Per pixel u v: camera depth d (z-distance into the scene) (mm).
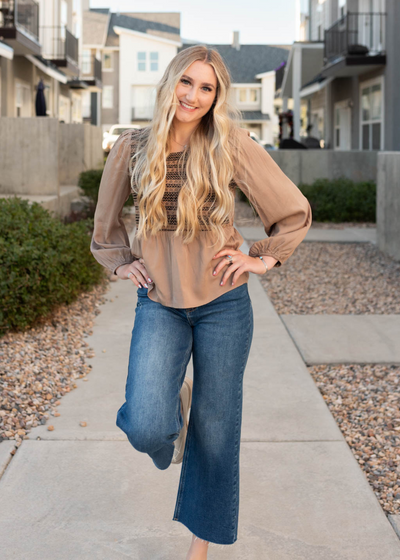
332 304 5980
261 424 3270
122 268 2066
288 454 2943
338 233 10312
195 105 1914
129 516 2426
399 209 7906
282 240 2045
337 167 13508
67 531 2324
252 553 2217
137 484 2658
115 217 2158
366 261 8031
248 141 1995
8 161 9883
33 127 9797
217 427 1995
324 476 2746
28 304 4543
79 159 13344
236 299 1988
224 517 2023
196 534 2039
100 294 6141
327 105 20641
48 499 2529
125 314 5414
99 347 4512
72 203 11469
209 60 1896
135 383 1873
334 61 17141
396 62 14266
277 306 5926
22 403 3410
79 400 3547
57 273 4812
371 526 2385
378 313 5672
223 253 1955
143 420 1816
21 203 6227
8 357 4082
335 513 2465
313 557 2199
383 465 2904
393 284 6750
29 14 18469
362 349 4562
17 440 3018
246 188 2027
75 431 3135
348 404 3637
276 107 48656
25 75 19016
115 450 2955
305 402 3578
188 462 2076
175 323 1961
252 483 2678
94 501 2521
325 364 4301
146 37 43344
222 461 2012
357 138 17516
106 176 2096
